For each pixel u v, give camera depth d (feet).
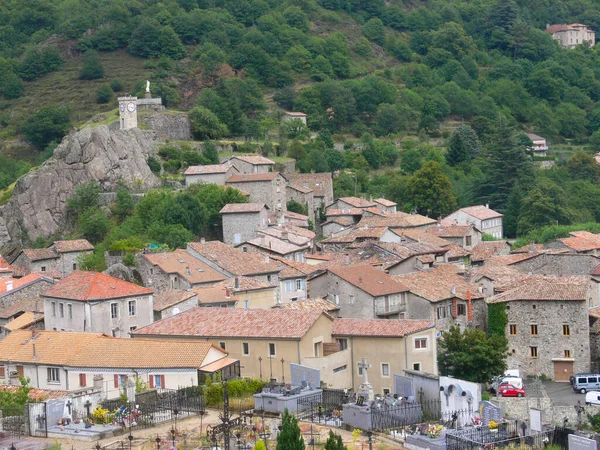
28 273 625.41
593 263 570.46
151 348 380.17
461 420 340.39
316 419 330.13
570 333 475.72
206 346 377.50
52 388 384.06
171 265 540.11
